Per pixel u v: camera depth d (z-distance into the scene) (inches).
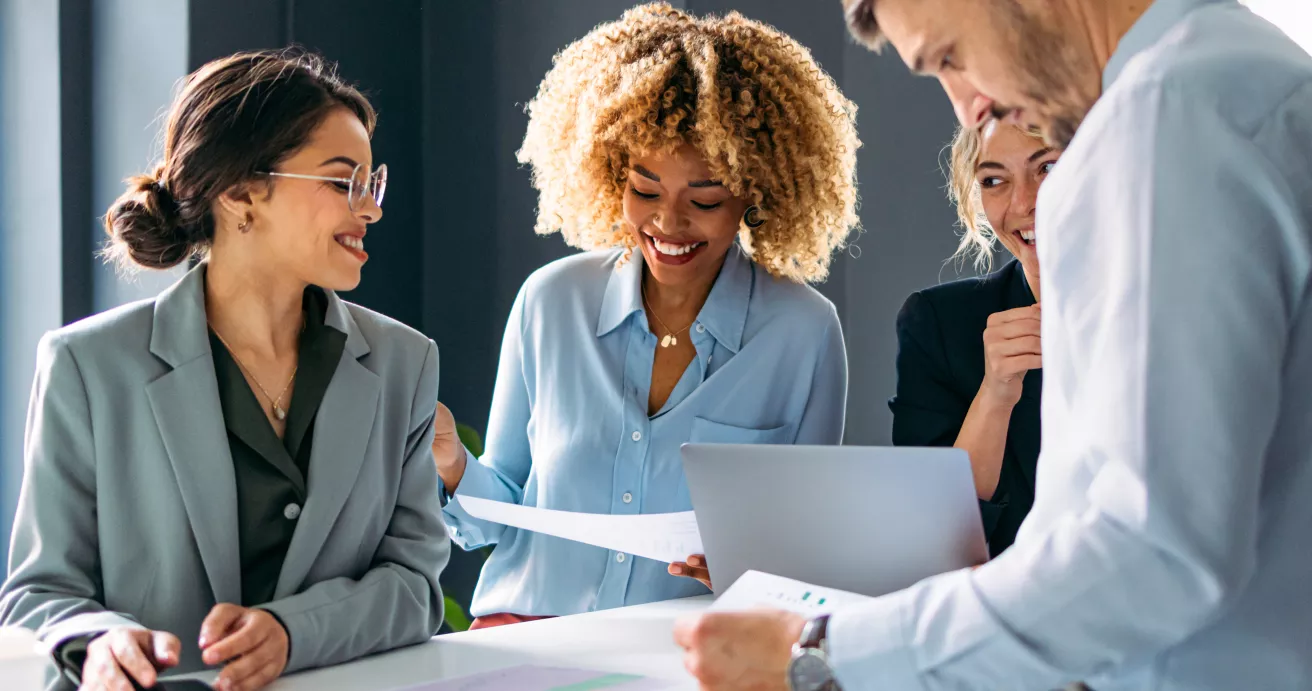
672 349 75.0
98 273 103.7
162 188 53.4
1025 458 65.7
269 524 52.9
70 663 44.0
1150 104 29.6
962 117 35.8
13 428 102.2
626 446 72.7
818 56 114.8
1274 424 29.0
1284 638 30.4
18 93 102.5
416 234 129.6
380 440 56.0
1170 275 28.5
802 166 74.6
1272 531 30.6
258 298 53.9
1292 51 30.8
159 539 50.3
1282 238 28.6
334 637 49.7
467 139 127.6
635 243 75.5
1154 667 31.2
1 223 102.8
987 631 30.6
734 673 35.3
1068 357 31.6
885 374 114.0
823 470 50.1
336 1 117.3
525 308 78.5
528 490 76.6
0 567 101.7
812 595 47.4
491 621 75.7
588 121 73.1
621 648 53.0
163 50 101.5
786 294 76.1
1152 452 28.3
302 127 52.2
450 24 128.2
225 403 52.7
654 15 76.8
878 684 32.2
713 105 68.5
